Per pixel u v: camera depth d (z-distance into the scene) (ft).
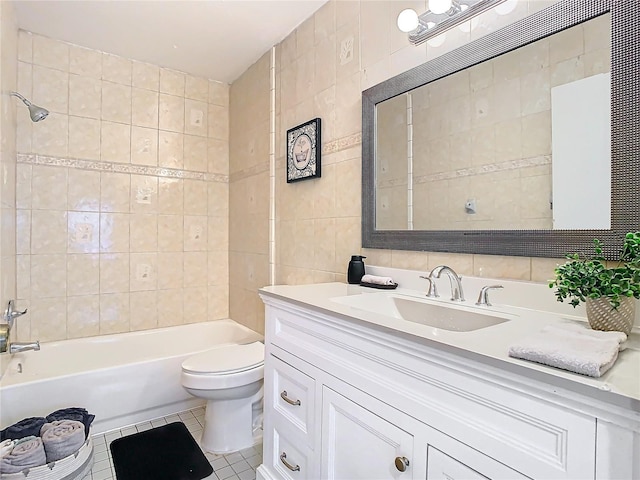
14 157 7.15
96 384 6.63
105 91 8.55
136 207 9.02
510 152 3.97
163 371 7.30
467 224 4.40
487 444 2.39
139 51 8.50
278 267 8.06
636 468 1.80
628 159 3.09
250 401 6.61
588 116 3.36
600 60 3.28
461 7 4.30
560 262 3.58
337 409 3.72
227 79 10.02
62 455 4.94
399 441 3.03
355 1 5.99
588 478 1.96
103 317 8.63
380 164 5.49
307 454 4.15
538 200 3.74
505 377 2.29
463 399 2.56
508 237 3.95
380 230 5.47
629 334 2.78
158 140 9.27
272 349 4.87
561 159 3.55
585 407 1.97
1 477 4.47
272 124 8.18
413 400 2.90
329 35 6.55
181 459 5.98
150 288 9.22
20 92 7.57
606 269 2.81
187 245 9.74
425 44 4.90
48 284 7.99
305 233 7.16
